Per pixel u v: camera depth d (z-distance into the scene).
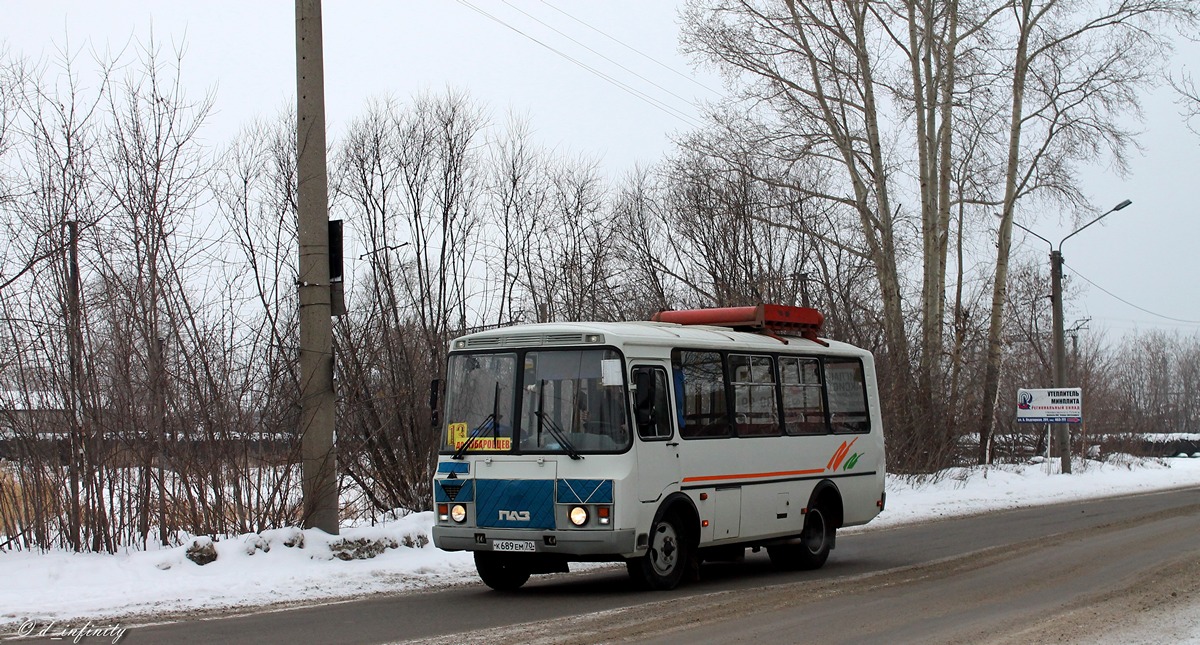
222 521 14.48
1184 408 102.69
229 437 14.62
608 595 12.02
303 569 13.12
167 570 12.55
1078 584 12.74
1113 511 24.27
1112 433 51.66
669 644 8.96
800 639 9.23
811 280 32.25
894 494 28.12
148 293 14.45
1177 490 32.38
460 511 12.16
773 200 31.41
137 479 14.13
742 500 13.61
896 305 31.94
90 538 13.91
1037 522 21.94
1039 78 33.06
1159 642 9.12
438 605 11.22
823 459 15.38
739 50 31.48
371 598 11.77
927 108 32.47
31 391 13.85
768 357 14.61
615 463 11.66
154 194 14.66
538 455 11.90
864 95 32.12
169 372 14.50
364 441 17.73
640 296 30.70
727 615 10.55
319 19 14.83
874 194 33.25
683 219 31.16
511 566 12.76
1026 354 58.31
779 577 14.08
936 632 9.57
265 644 8.87
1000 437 43.88
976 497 28.34
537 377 12.16
